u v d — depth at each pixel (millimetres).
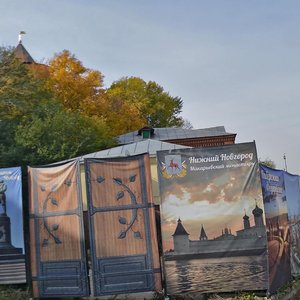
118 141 48312
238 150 13922
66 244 14070
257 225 13664
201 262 13656
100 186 14016
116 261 13758
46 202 14336
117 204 13961
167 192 13891
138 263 13758
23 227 14625
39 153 32250
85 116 44094
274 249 14469
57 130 34750
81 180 15734
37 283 14094
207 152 13969
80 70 53062
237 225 13711
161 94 72812
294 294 15352
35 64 52875
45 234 14242
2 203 14523
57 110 39094
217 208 13773
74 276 13930
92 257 13766
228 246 13648
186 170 13922
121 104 56562
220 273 13586
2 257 14359
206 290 13555
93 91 53656
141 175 14070
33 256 14227
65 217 14172
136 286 13680
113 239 13836
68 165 14320
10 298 13633
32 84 41219
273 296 13766
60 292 13945
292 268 16609
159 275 13688
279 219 15484
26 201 15953
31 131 32906
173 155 14000
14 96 39188
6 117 37156
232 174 13852
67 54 53000
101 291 13664
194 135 51344
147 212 13914
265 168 14703
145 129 50000
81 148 35188
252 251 13602
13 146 32406
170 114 72438
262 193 13812
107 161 14102
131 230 13852
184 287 13578
